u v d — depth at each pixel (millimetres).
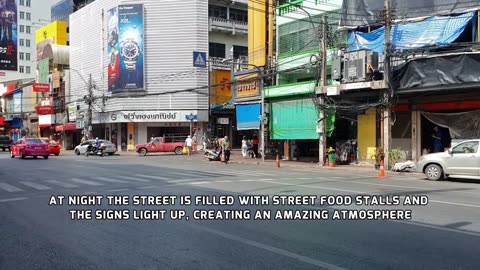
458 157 16875
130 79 43906
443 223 8445
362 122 25031
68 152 47469
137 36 43844
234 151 43000
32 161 29000
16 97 67875
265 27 30969
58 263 6074
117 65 44625
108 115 45469
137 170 21266
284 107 28359
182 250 6617
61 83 56812
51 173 19516
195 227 8148
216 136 45594
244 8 50188
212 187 13859
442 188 14422
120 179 16656
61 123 56531
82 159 32094
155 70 43844
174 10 43719
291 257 6211
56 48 58156
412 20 21406
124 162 28391
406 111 22953
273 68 29625
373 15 23219
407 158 22969
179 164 26625
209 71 44375
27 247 6914
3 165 24844
